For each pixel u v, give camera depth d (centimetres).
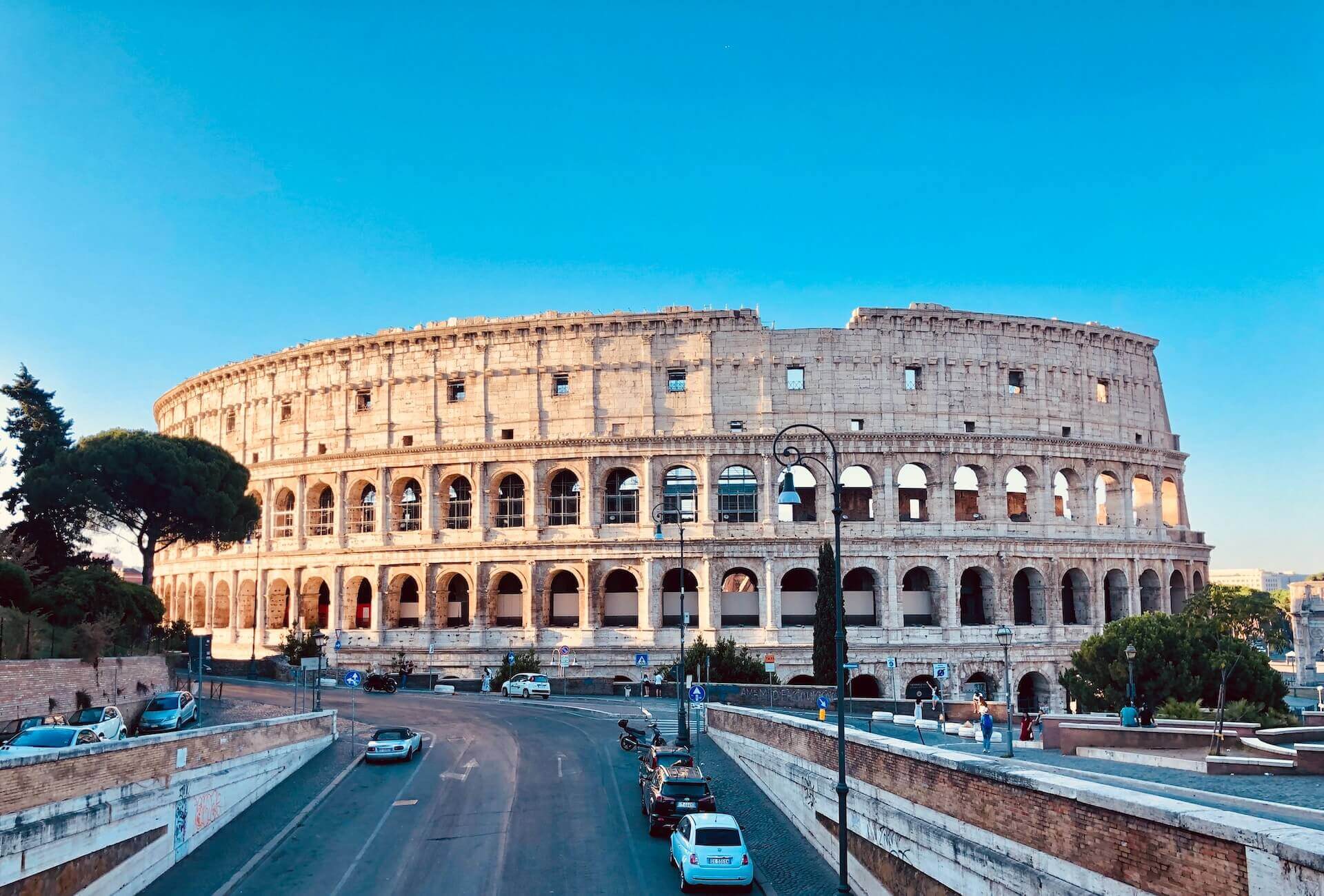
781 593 10500
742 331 10812
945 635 10431
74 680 6175
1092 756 5003
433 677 10525
